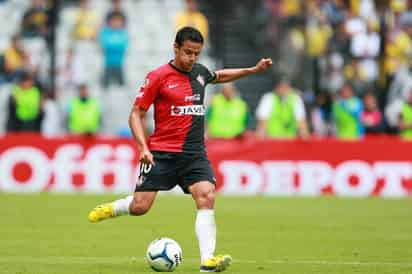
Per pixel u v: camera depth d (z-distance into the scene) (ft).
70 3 333.01
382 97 310.04
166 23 335.67
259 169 253.24
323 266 118.93
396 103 301.02
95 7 334.85
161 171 111.65
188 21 319.47
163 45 332.80
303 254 132.57
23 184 250.16
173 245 111.34
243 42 326.85
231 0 328.70
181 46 109.29
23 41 324.80
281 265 119.85
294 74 316.60
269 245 143.84
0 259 124.06
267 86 325.01
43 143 250.16
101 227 168.55
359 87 310.86
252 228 169.68
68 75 318.86
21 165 250.37
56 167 250.16
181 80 111.55
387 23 322.75
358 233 162.30
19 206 207.51
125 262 121.49
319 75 311.68
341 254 132.57
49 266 116.78
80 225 171.42
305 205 220.43
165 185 112.57
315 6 324.80
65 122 312.50
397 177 252.21
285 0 325.83
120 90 317.83
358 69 315.58
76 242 145.28
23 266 116.57
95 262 121.39
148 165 111.86
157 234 157.89
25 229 164.04
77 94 317.83
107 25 315.17
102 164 250.37
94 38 327.47
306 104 302.45
